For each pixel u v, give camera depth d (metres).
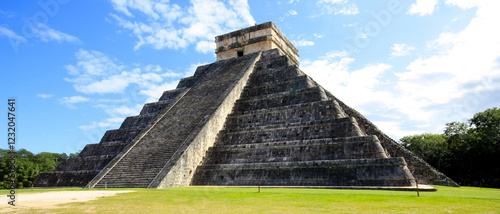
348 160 18.11
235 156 22.41
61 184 27.58
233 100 28.47
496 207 8.92
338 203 10.18
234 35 39.28
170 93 35.62
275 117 24.61
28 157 51.38
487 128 31.84
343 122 20.80
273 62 32.69
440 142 34.34
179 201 11.38
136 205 10.35
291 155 20.66
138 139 25.72
